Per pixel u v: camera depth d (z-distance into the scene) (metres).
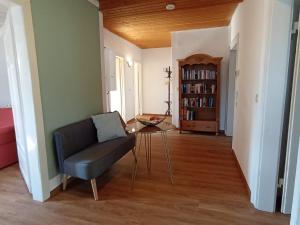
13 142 3.18
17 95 2.24
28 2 1.93
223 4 3.23
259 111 1.91
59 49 2.39
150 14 3.73
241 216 1.92
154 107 7.56
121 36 5.54
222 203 2.13
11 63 2.28
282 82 1.76
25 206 2.13
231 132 4.64
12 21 1.96
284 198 1.91
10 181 2.65
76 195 2.33
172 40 5.09
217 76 4.51
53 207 2.11
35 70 2.03
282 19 1.68
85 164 2.15
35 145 2.11
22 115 2.15
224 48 4.75
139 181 2.62
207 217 1.92
